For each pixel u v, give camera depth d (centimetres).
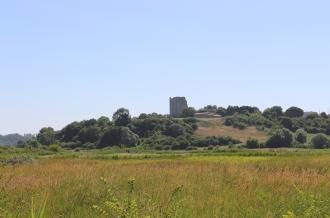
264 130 14888
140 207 856
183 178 1930
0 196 1137
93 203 1169
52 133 12912
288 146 11844
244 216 1026
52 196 1241
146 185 1590
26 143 11975
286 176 1967
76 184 1530
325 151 8219
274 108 16812
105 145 12300
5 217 914
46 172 2169
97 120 13288
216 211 1041
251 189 1505
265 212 1064
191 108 17475
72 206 1132
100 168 2453
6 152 8281
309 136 13938
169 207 897
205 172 2303
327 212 955
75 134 12838
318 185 1612
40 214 550
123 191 1211
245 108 17412
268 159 4634
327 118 16275
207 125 14825
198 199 1231
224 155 6656
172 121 13462
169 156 6475
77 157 6228
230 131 14388
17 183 1492
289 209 1077
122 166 2880
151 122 13262
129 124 13225
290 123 15562
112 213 837
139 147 12000
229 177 1958
